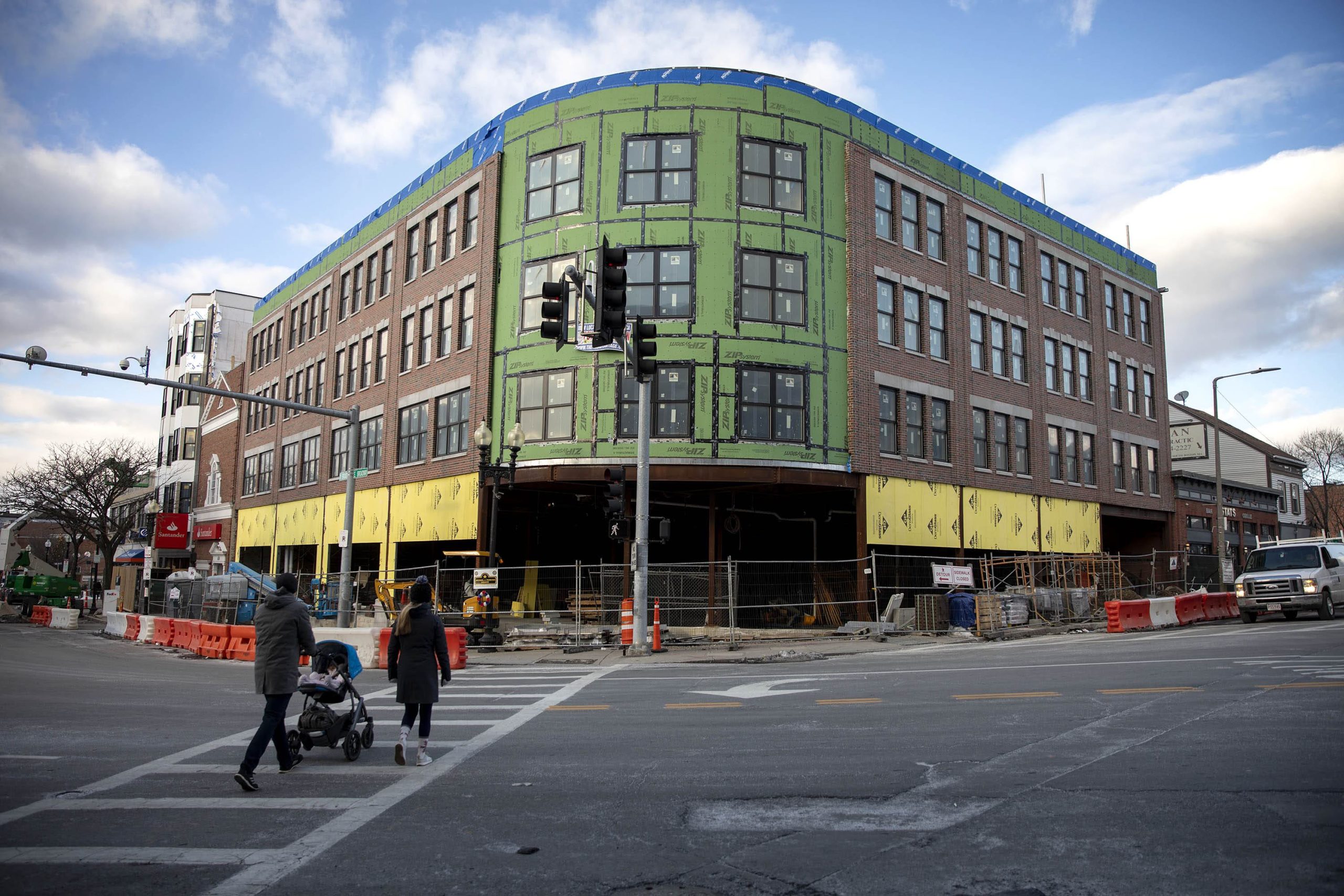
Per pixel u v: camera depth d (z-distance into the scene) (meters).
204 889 5.18
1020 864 5.31
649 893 5.03
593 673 16.80
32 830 6.42
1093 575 31.86
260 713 12.09
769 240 25.67
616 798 7.12
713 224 25.31
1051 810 6.37
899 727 9.74
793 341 25.55
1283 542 26.02
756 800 6.92
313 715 8.65
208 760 8.93
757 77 26.23
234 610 30.22
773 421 25.09
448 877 5.36
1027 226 34.72
